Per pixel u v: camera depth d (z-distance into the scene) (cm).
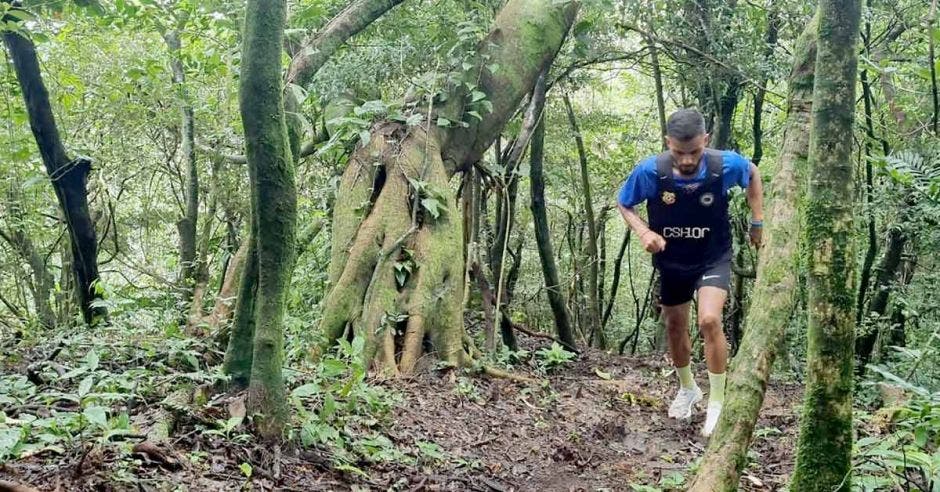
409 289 577
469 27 648
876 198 711
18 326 767
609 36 823
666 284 488
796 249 276
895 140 725
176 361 448
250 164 315
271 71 308
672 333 508
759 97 877
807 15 754
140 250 1255
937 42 457
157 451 284
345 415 394
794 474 232
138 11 648
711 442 258
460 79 654
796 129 303
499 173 706
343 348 405
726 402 260
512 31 689
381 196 604
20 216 916
